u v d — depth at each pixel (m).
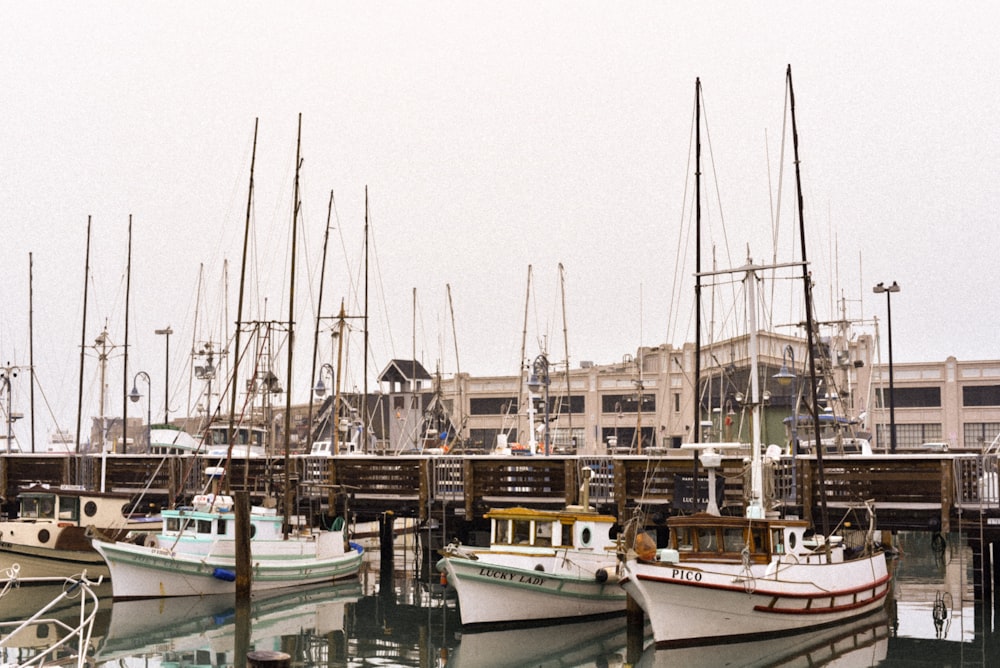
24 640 32.91
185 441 64.94
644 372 98.44
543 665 30.06
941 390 95.88
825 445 57.97
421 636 34.31
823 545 35.50
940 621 37.47
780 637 32.22
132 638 33.47
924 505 39.50
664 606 30.33
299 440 86.31
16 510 58.12
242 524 40.00
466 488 46.09
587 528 36.59
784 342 83.94
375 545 67.75
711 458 34.56
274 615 37.97
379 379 99.94
